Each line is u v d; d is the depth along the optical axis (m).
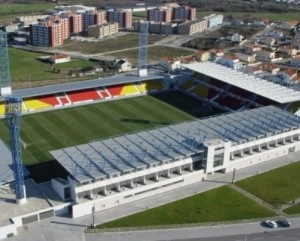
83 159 121.12
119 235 106.44
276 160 146.12
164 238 106.06
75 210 111.25
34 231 106.12
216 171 136.50
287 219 114.38
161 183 123.31
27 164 137.25
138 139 135.00
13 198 113.44
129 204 118.88
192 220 112.94
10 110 106.50
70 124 170.00
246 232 109.12
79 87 192.88
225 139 136.38
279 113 159.62
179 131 141.75
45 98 186.88
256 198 123.56
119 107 189.12
